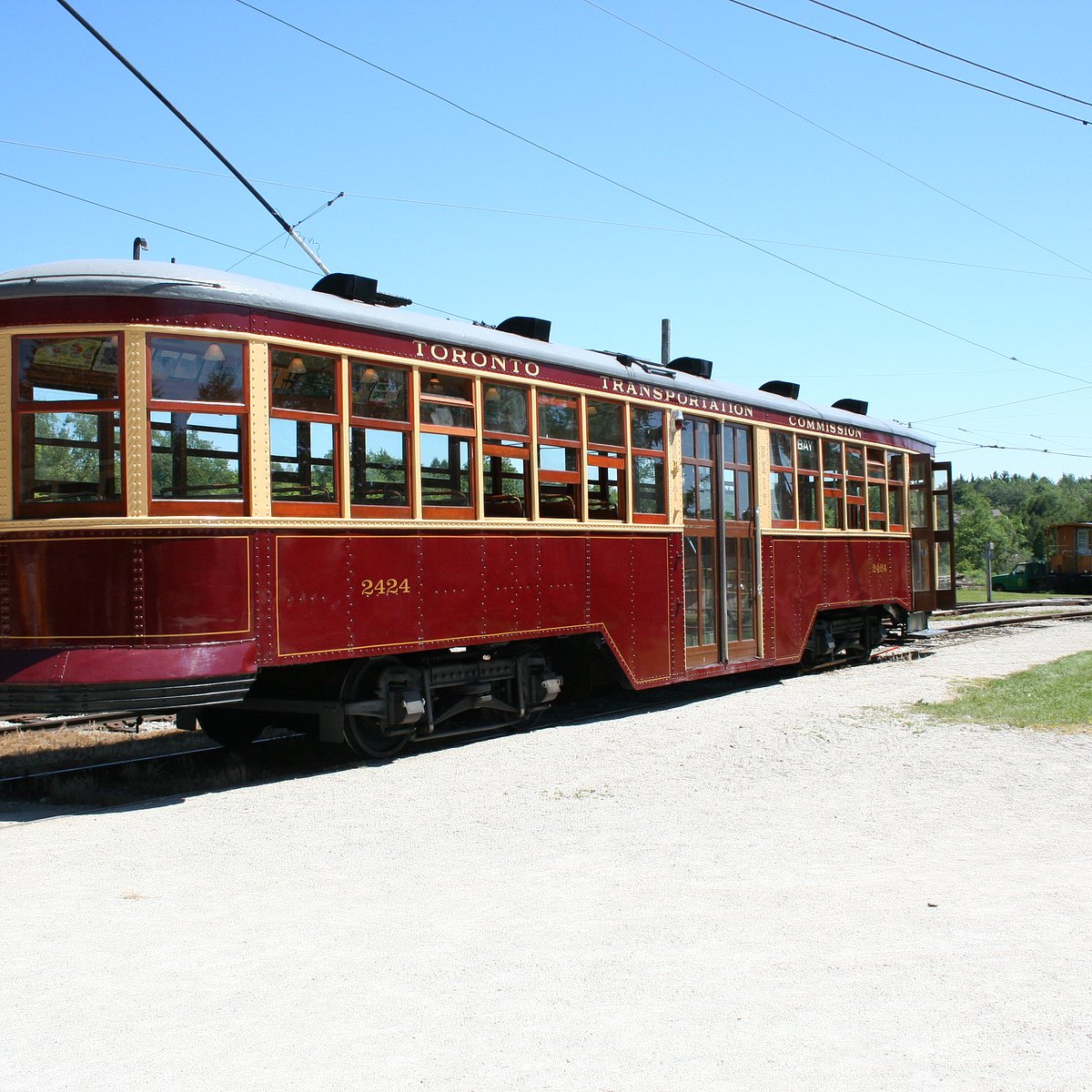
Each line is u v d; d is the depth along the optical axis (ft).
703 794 23.54
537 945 14.42
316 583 26.71
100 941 14.80
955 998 12.50
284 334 26.25
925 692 38.70
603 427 36.19
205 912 16.05
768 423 45.14
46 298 24.59
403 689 29.71
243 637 25.25
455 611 30.19
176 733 36.58
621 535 36.63
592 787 24.40
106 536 24.27
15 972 13.70
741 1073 10.76
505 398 32.19
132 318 24.49
